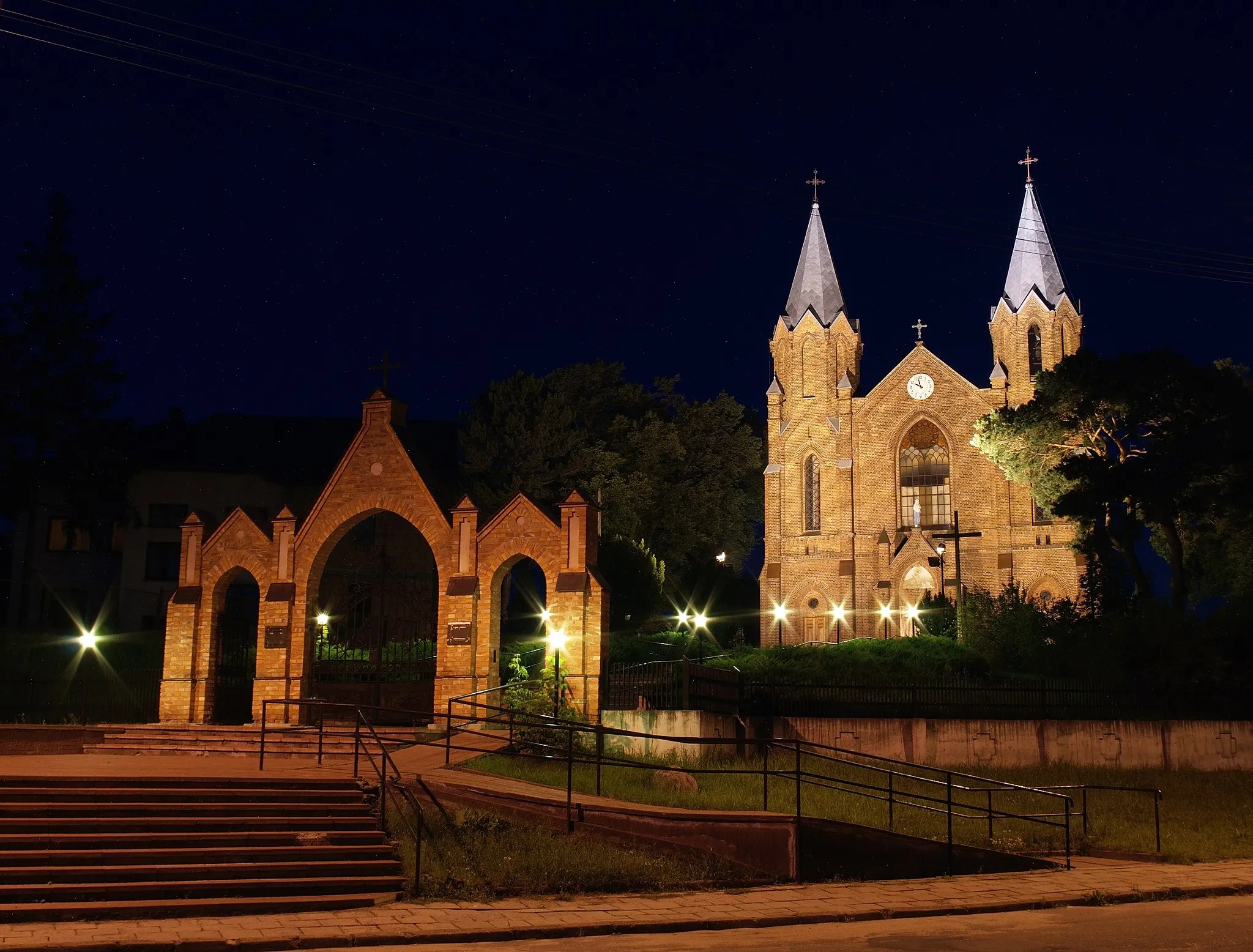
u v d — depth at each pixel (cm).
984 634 4206
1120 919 1473
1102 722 2933
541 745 2044
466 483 5975
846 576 7288
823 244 7925
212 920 1378
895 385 7412
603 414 7131
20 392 5481
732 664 3916
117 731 2709
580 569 2848
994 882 1733
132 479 5666
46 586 5625
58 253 5606
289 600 3044
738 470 7712
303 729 2656
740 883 1688
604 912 1445
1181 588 4525
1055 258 7438
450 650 2902
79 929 1293
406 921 1377
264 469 5741
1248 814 2395
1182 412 4622
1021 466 5294
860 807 2227
